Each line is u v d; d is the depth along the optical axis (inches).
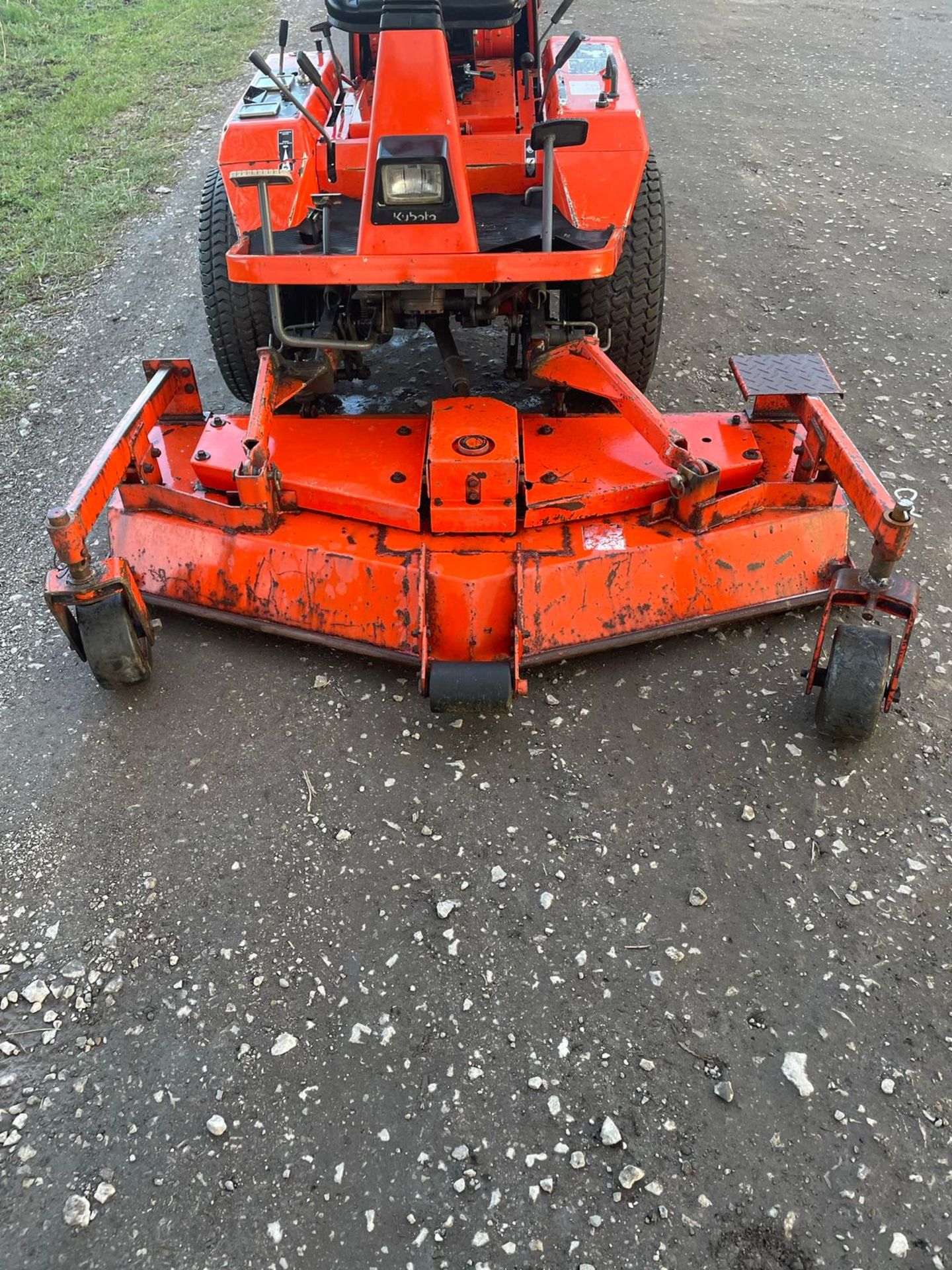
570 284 163.5
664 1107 94.5
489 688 122.9
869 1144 91.8
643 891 112.8
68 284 251.3
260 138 148.9
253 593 139.0
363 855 117.0
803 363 145.4
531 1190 89.1
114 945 108.7
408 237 127.5
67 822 121.6
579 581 131.0
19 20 452.1
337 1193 89.4
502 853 116.9
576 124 118.0
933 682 138.5
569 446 147.5
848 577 119.5
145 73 392.5
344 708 135.1
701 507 131.9
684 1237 86.1
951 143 329.7
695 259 254.5
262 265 130.4
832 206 284.7
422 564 128.0
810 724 132.1
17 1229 87.9
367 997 103.5
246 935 109.3
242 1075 97.7
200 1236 87.1
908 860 115.9
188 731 132.4
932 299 237.6
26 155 321.1
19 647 146.6
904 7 487.5
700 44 427.8
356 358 166.1
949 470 180.7
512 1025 101.0
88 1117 95.0
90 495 123.8
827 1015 101.5
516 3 140.0
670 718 133.1
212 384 207.3
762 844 117.6
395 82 119.1
